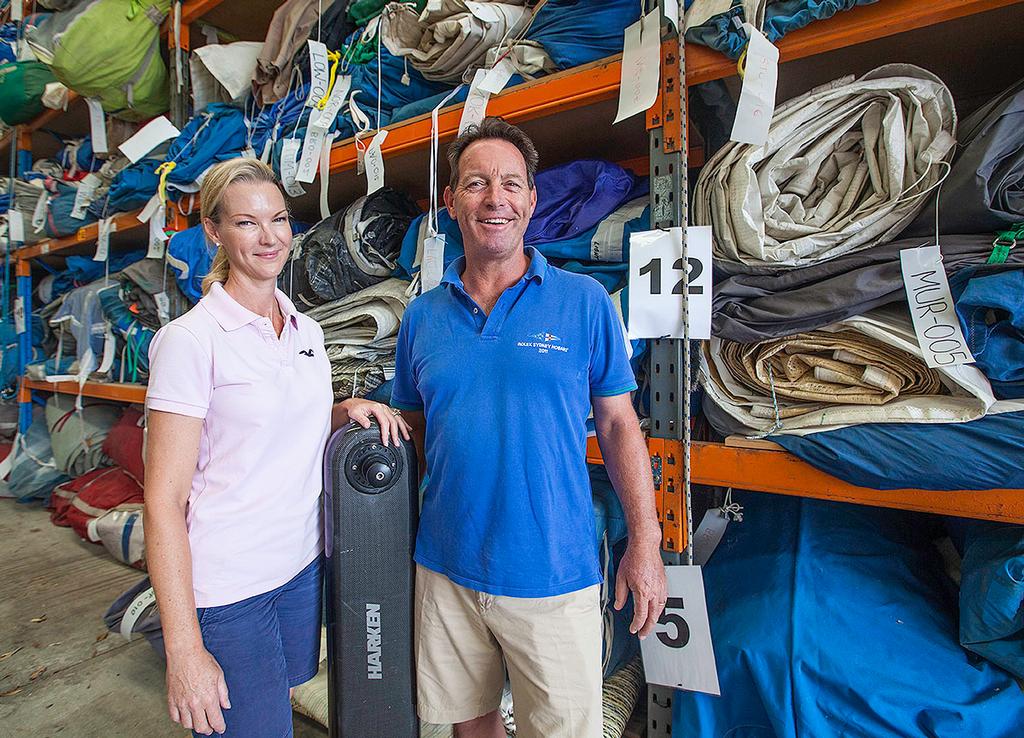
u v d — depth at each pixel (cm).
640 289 109
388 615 96
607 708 126
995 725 87
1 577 227
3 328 344
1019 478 85
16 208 312
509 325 91
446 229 145
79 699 155
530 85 127
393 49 150
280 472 94
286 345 97
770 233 104
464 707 98
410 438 102
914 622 104
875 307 102
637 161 172
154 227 221
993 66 118
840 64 119
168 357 83
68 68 212
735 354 115
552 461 89
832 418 102
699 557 130
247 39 252
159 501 81
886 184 97
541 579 87
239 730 92
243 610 91
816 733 94
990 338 86
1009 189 89
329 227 169
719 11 102
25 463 315
